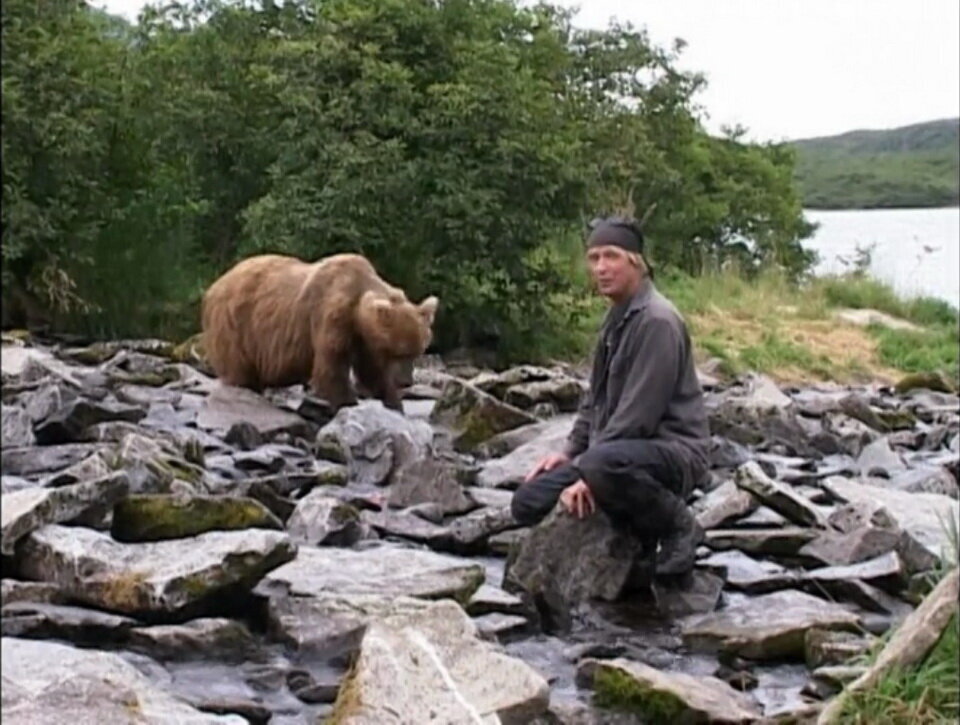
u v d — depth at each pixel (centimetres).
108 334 1767
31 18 1736
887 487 930
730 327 2017
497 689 484
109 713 423
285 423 1045
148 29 1889
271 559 576
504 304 1750
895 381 1855
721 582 658
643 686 500
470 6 1825
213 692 504
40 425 935
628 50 2886
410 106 1733
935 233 4150
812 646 568
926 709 462
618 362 646
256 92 1847
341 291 1097
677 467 638
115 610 558
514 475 886
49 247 1719
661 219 2814
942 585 498
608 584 637
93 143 1714
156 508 636
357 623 553
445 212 1694
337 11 1748
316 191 1709
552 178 1736
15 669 467
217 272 1880
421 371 1441
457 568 616
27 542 592
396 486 803
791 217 3197
